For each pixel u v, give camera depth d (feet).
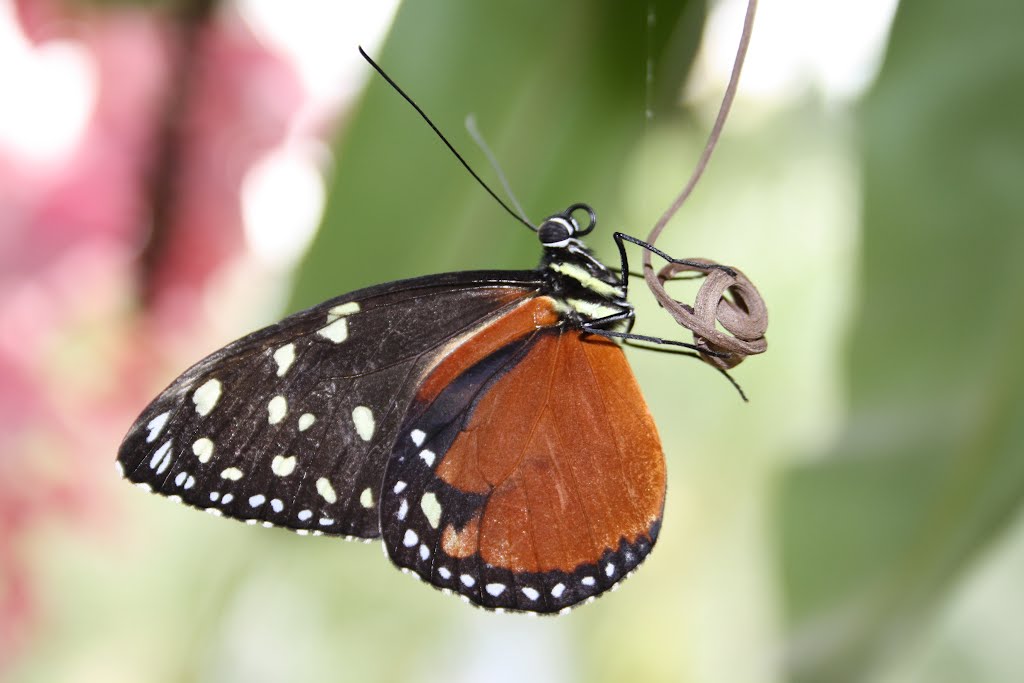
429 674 1.43
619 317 1.25
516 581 1.26
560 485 1.25
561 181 1.23
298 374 1.23
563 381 1.25
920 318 1.22
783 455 1.24
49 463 1.38
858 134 1.22
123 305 1.36
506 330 1.25
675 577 1.39
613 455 1.25
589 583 1.25
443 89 1.22
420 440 1.25
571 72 1.22
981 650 1.38
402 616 1.42
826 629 1.22
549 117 1.22
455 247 1.23
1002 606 1.38
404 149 1.22
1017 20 1.21
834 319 1.27
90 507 1.39
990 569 1.38
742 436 1.37
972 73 1.21
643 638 1.41
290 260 1.36
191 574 1.39
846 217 1.28
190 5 1.33
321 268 1.23
